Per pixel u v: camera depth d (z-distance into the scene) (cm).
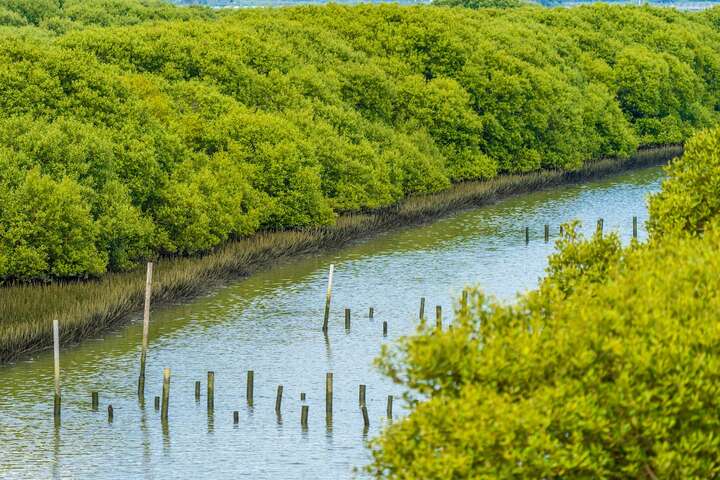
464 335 7462
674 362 6988
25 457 13862
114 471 13475
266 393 16175
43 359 17400
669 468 6900
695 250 8944
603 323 7419
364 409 14900
